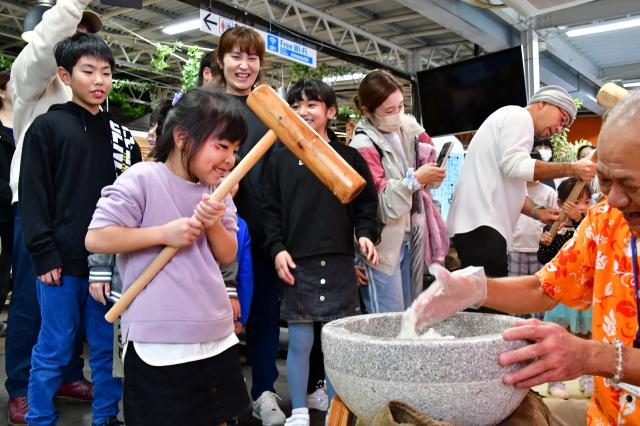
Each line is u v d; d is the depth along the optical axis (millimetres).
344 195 1190
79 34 2188
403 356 835
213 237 1634
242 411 1656
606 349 935
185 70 7785
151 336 1499
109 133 2205
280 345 3898
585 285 1254
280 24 6324
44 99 2557
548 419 1022
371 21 7941
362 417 931
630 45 9188
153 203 1567
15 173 2529
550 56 9742
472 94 5875
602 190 1002
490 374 842
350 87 11156
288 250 2227
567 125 2672
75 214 2047
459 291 1057
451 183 3816
